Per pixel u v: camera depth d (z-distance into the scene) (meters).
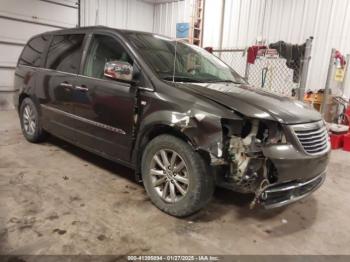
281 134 2.10
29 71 3.94
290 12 6.99
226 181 2.18
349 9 6.22
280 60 6.68
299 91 5.13
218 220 2.40
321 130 2.39
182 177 2.28
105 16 9.17
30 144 4.09
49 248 1.89
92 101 2.90
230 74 3.40
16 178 2.93
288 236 2.25
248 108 2.13
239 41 7.99
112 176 3.13
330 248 2.13
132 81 2.54
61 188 2.77
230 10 8.05
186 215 2.32
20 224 2.13
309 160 2.14
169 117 2.24
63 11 7.70
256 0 7.52
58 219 2.23
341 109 6.37
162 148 2.38
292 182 2.21
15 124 5.35
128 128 2.59
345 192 3.19
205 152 2.12
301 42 6.93
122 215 2.36
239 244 2.10
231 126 2.13
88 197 2.63
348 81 6.40
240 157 2.06
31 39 4.26
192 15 8.77
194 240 2.10
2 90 6.95
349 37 6.30
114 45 2.88
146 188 2.54
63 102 3.31
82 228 2.13
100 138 2.91
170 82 2.46
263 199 2.11
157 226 2.23
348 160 4.45
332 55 5.66
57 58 3.54
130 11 9.82
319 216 2.61
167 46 3.05
